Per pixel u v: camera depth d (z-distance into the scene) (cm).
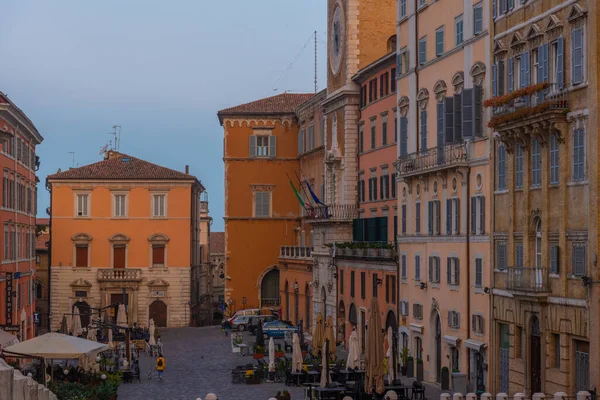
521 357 6306
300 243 14488
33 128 11275
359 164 10938
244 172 14788
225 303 14750
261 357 9769
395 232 9525
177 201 14538
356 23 10988
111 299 14375
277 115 14775
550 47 5853
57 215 14400
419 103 8294
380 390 6216
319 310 11625
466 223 7219
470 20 7181
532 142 6094
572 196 5603
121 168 14600
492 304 6738
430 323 7956
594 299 5331
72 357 6094
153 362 9700
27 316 11331
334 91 11575
